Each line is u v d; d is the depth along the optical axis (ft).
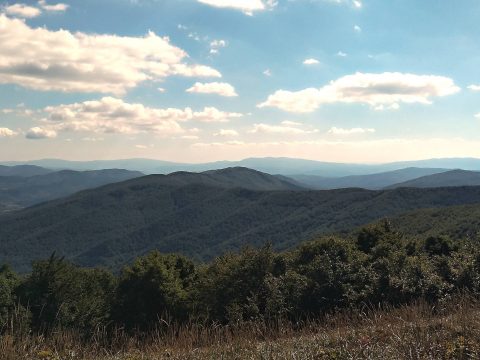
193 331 17.88
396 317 18.69
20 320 16.15
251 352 15.33
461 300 21.27
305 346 15.88
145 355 15.97
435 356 13.50
